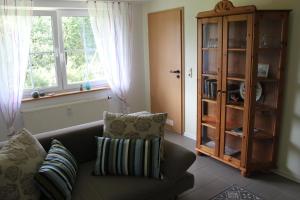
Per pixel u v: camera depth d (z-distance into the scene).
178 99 4.00
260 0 2.72
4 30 3.15
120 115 2.35
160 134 2.24
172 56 3.94
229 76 2.79
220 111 2.93
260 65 2.73
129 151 2.07
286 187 2.61
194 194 2.51
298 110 2.59
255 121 2.94
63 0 3.60
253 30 2.44
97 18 3.81
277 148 2.81
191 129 3.92
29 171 1.69
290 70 2.58
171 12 3.79
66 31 3.82
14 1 3.15
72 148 2.26
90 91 4.04
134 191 1.89
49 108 3.60
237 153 2.98
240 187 2.62
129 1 4.07
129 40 4.21
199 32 3.01
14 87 3.31
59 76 3.85
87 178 2.04
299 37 2.46
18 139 1.85
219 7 2.72
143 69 4.61
